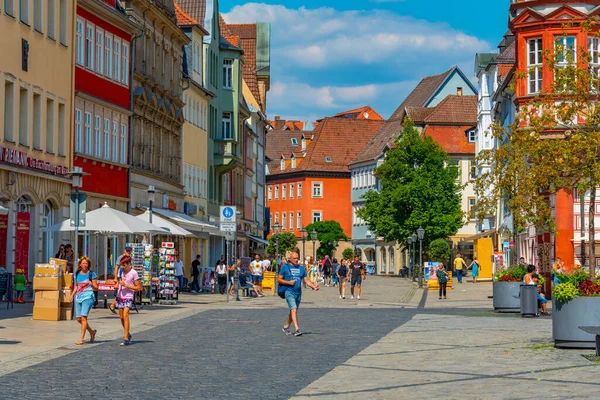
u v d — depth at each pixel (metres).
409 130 103.56
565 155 38.22
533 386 16.66
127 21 55.38
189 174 74.25
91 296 24.25
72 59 48.41
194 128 75.94
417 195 101.88
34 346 23.33
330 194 166.50
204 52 80.31
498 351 22.53
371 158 152.25
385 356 21.53
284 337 26.41
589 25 39.56
